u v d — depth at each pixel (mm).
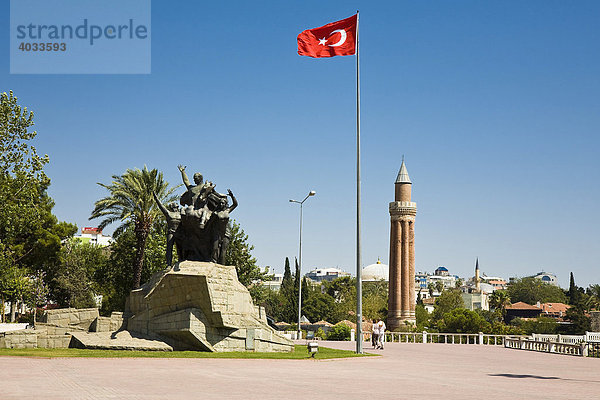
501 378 23000
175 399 14133
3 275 51375
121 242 69625
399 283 149750
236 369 23625
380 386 18703
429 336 70812
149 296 34719
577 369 29094
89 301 83062
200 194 36938
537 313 189750
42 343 34344
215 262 35938
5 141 45750
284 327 103000
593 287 178000
